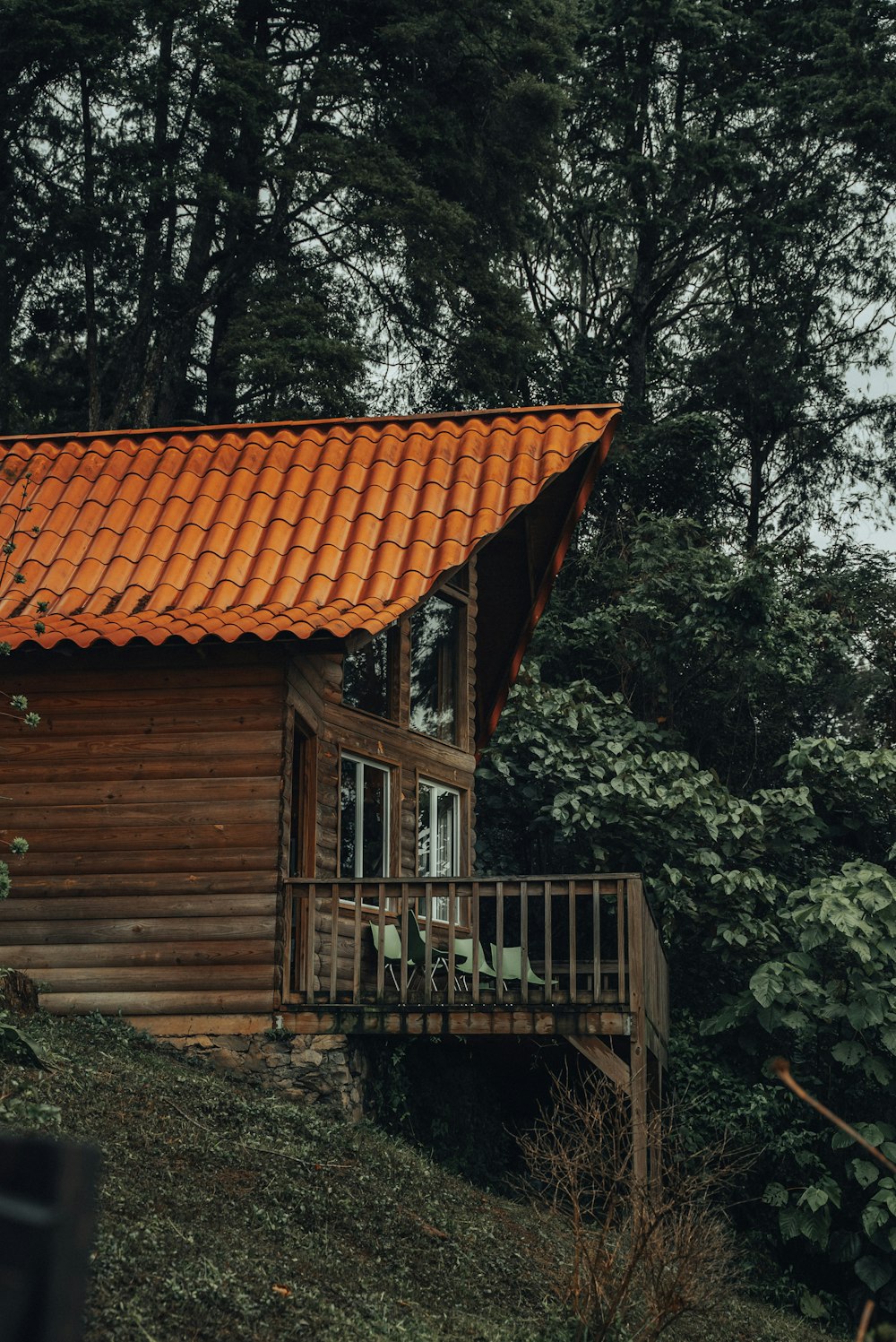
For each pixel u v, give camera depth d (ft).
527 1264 35.58
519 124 94.58
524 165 95.91
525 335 95.61
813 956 59.62
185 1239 28.43
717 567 83.10
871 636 96.78
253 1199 32.94
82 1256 7.48
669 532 85.35
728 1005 58.03
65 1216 7.44
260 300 89.35
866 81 110.22
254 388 90.58
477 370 93.61
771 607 79.77
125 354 96.22
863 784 69.31
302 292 90.48
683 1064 60.85
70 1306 7.39
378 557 48.96
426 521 50.37
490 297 93.97
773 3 120.06
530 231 105.81
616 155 117.91
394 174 89.51
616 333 123.65
